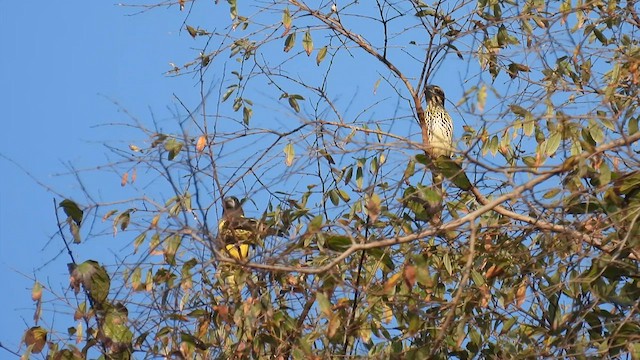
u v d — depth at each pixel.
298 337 11.41
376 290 11.19
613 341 10.91
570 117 10.83
